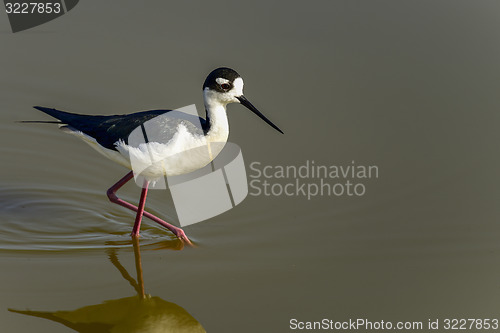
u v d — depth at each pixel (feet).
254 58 43.93
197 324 27.37
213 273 30.45
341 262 31.35
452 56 44.62
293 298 28.96
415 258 31.73
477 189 36.09
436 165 37.63
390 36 45.85
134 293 29.01
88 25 47.39
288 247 32.30
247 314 27.94
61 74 43.88
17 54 45.39
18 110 42.29
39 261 30.91
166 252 31.99
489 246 32.50
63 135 41.91
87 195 37.01
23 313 27.53
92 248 32.22
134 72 43.62
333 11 47.73
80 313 27.73
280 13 47.62
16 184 37.45
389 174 37.04
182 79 42.96
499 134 39.55
